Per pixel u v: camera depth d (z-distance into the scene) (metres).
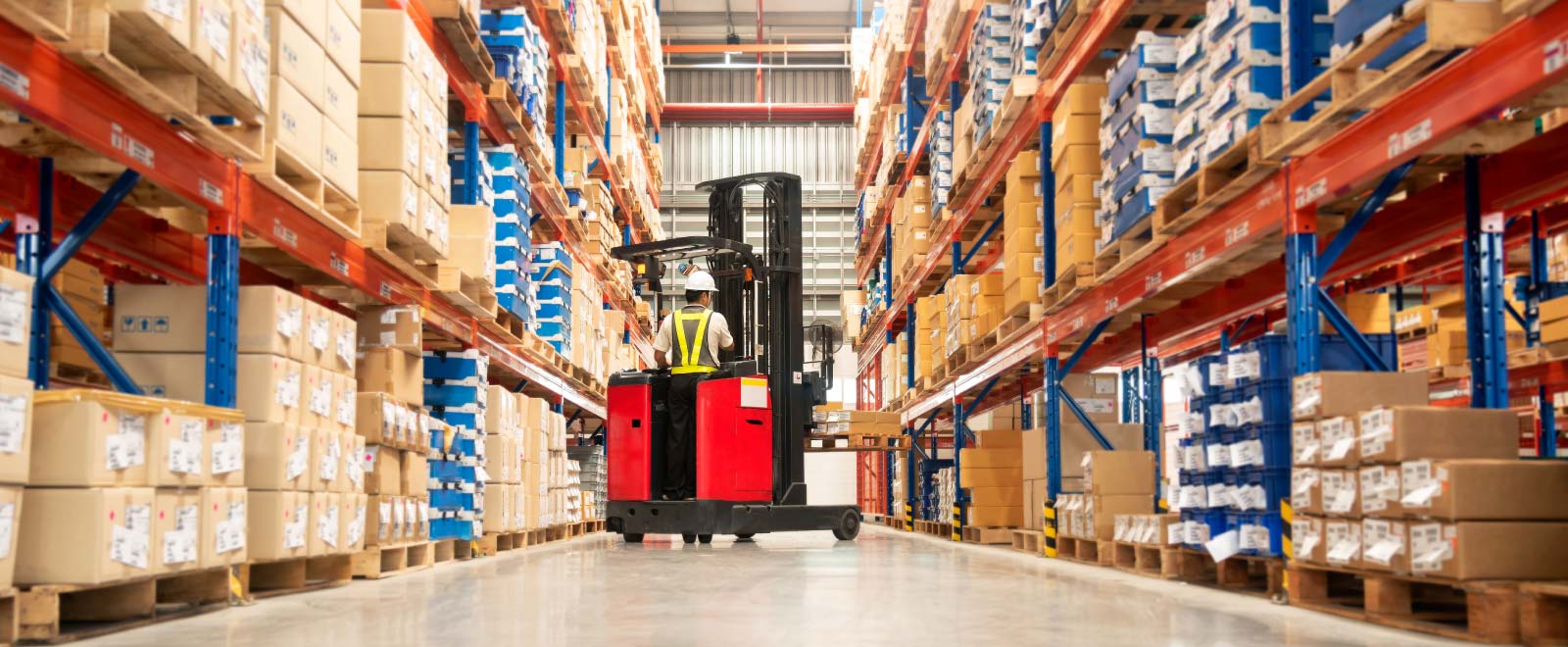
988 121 9.61
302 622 4.09
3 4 3.09
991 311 10.46
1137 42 6.33
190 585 4.46
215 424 4.26
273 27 4.71
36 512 3.56
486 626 3.98
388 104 5.98
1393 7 4.07
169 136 4.09
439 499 7.53
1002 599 5.05
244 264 6.21
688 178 23.89
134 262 5.36
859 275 20.70
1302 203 4.70
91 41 3.42
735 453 10.36
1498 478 3.75
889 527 16.69
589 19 11.73
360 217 5.75
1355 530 4.27
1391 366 4.99
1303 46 4.94
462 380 7.84
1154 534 6.34
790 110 23.64
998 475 10.91
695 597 5.10
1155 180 6.20
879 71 16.70
